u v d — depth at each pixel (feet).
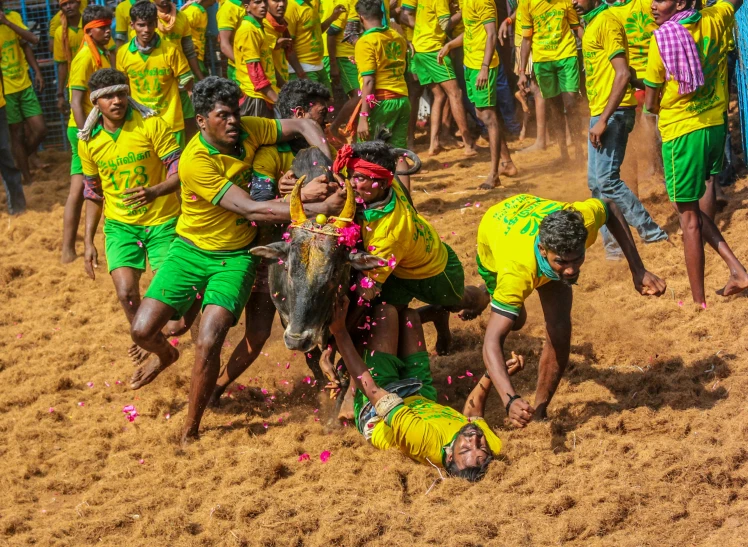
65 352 26.37
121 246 23.79
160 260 23.73
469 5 34.91
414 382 19.24
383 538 16.10
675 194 23.32
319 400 22.62
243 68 32.58
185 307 21.07
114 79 23.24
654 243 28.37
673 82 22.84
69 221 33.45
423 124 46.26
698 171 23.04
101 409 22.85
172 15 35.50
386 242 18.67
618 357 22.68
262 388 23.39
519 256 17.98
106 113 23.15
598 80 27.25
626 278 27.09
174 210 24.09
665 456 17.81
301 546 16.30
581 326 24.29
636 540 15.48
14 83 41.86
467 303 22.67
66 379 24.23
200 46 40.96
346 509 16.96
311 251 17.57
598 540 15.69
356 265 17.78
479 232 19.54
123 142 23.30
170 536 16.78
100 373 25.05
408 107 33.17
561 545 15.58
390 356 19.62
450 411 18.83
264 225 20.77
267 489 18.35
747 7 31.91
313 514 16.96
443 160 40.91
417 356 20.34
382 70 32.19
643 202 31.55
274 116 32.91
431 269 20.24
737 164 33.09
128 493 18.47
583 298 26.09
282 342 26.18
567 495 16.70
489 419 20.70
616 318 24.48
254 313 21.71
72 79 32.76
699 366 21.58
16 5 49.55
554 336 19.42
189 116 37.86
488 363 17.51
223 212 20.42
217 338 20.11
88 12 32.96
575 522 15.97
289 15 35.81
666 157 23.32
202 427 21.42
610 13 26.76
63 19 42.55
